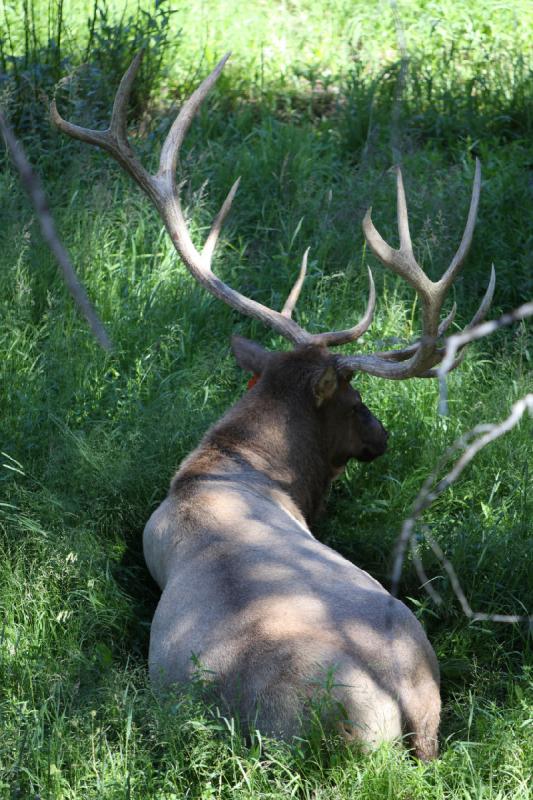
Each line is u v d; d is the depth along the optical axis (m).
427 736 7.00
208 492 8.45
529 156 15.39
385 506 10.24
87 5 18.56
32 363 11.23
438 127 16.17
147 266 12.72
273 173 14.38
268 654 6.78
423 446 10.70
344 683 6.61
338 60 18.22
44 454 10.13
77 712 7.26
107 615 8.69
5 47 16.48
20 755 6.82
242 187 14.39
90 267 12.49
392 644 6.95
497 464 10.43
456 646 8.53
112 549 9.44
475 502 10.16
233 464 8.87
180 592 7.61
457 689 8.32
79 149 14.33
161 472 9.95
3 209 12.91
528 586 9.06
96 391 11.01
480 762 6.99
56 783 6.65
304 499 9.25
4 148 14.30
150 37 16.30
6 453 10.07
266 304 12.88
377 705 6.68
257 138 15.80
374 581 7.75
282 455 9.08
